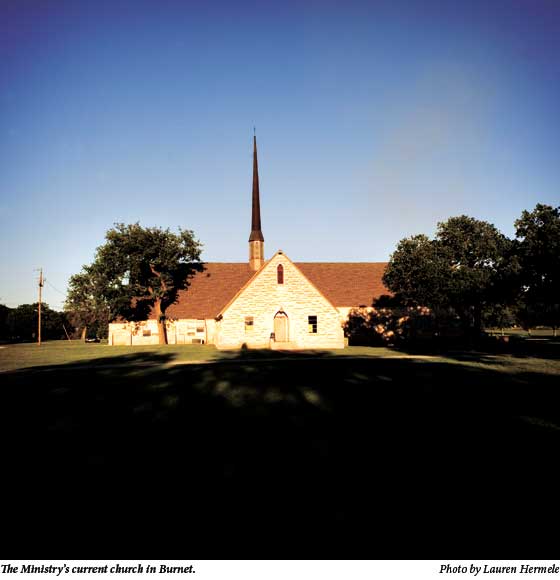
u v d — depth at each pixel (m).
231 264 53.47
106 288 43.00
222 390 15.71
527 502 6.43
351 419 11.26
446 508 6.24
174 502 6.51
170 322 46.34
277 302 36.97
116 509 6.30
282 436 9.78
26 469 7.96
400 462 8.09
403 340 45.34
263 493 6.78
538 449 8.78
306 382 17.28
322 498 6.58
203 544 5.38
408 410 12.25
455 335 46.19
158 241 43.22
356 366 22.53
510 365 22.75
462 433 9.92
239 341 36.62
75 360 29.33
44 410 12.87
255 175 53.50
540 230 33.66
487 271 35.12
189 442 9.45
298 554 5.14
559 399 13.72
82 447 9.22
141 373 21.11
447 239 37.34
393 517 5.99
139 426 10.89
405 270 37.88
